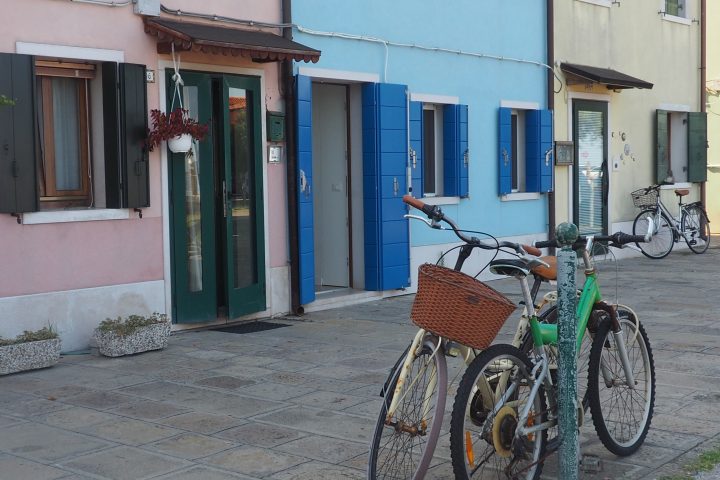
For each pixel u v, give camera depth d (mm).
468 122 12805
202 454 5273
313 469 5008
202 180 9211
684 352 8062
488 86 13227
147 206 8602
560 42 14750
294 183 10125
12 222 7688
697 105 18688
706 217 17219
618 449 5133
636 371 5320
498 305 4109
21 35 7742
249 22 9617
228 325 9570
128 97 8398
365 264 11320
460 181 12562
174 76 8828
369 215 11234
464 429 4250
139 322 8086
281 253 10133
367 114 11180
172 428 5793
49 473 4949
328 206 11555
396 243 11414
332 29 10695
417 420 4270
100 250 8336
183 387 6863
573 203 15195
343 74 10836
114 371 7387
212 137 9305
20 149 7660
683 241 17234
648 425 5371
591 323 5102
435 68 12234
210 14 9258
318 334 9039
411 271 11828
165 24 8586
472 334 4113
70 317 8109
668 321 9680
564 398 4305
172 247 8938
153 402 6434
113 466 5066
